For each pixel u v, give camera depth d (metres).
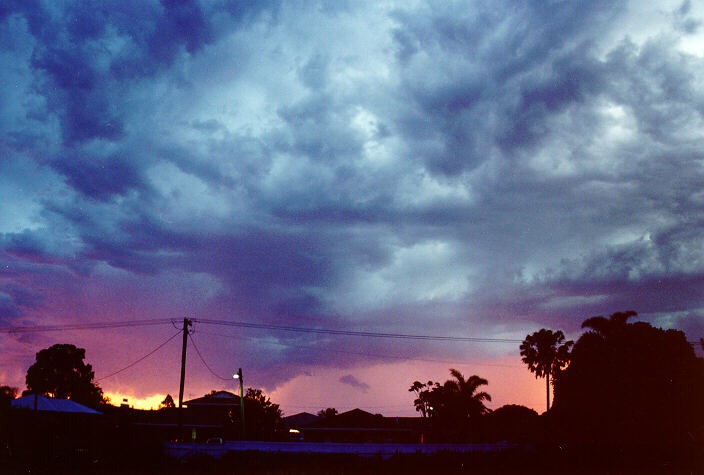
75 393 78.19
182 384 49.41
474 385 78.56
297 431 80.31
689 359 46.91
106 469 34.66
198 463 36.50
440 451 40.34
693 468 39.66
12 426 37.19
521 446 45.53
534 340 79.00
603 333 49.72
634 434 45.25
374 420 77.19
